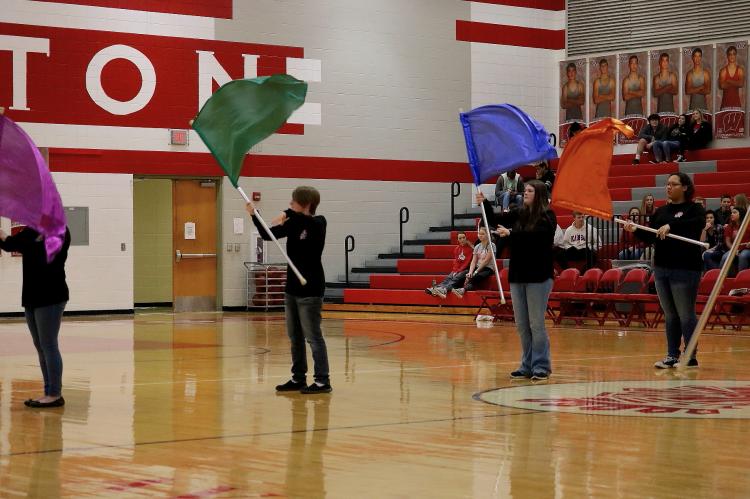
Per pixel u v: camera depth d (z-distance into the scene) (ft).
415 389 32.01
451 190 82.38
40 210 26.45
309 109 77.97
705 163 74.64
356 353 43.50
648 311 61.72
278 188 77.10
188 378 35.24
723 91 79.82
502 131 37.32
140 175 72.74
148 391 31.83
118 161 71.87
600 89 85.40
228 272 76.13
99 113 71.15
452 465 20.25
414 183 82.23
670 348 37.50
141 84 72.38
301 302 30.94
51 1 69.56
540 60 87.30
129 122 72.13
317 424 25.36
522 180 80.48
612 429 24.34
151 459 20.98
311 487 18.37
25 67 68.74
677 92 81.92
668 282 37.09
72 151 70.33
